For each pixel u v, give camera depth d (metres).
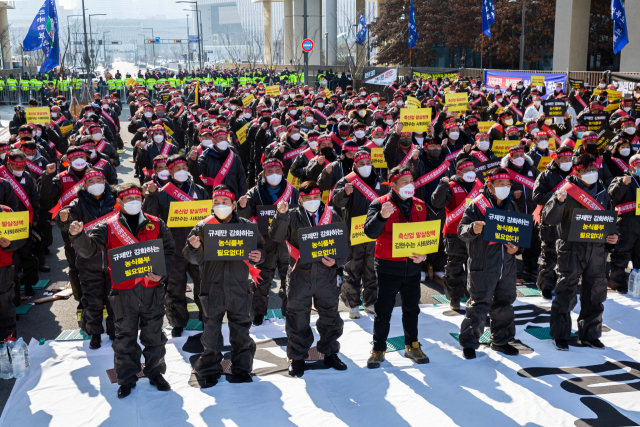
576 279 6.16
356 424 4.89
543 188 7.13
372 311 7.25
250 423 4.91
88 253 5.03
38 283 8.37
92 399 5.27
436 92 22.86
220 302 5.35
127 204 5.18
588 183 6.07
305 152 8.92
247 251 5.18
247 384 5.53
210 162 8.39
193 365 5.91
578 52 32.00
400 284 5.83
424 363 5.92
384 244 5.75
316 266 5.52
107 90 37.50
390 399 5.26
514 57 39.41
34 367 5.86
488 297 5.92
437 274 8.52
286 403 5.20
